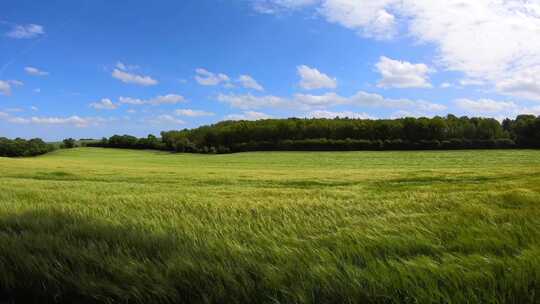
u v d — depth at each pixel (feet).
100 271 11.96
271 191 50.03
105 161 257.96
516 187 54.54
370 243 13.44
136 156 344.69
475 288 9.94
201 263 11.66
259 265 11.44
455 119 369.91
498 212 19.56
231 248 13.00
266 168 181.37
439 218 18.17
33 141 360.28
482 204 25.95
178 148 400.67
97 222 17.39
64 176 104.01
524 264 10.93
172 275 11.21
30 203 27.84
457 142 326.24
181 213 21.02
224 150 381.19
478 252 12.73
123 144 439.22
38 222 17.67
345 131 374.84
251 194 44.98
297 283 10.46
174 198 33.40
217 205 25.82
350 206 25.80
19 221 18.07
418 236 14.17
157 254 12.89
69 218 18.52
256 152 345.31
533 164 177.99
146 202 28.27
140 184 75.46
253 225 17.22
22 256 12.81
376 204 27.02
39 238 14.69
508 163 193.16
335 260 11.91
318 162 236.02
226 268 11.34
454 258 11.74
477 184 67.10
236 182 87.45
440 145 326.85
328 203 27.30
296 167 194.49
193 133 431.43
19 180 78.23
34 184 64.90
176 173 121.29
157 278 10.98
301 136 386.11
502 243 13.10
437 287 9.95
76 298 11.18
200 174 116.26
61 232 15.90
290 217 19.88
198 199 33.19
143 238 14.39
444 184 73.10
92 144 451.94
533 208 22.67
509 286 9.96
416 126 350.23
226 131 399.24
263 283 10.59
